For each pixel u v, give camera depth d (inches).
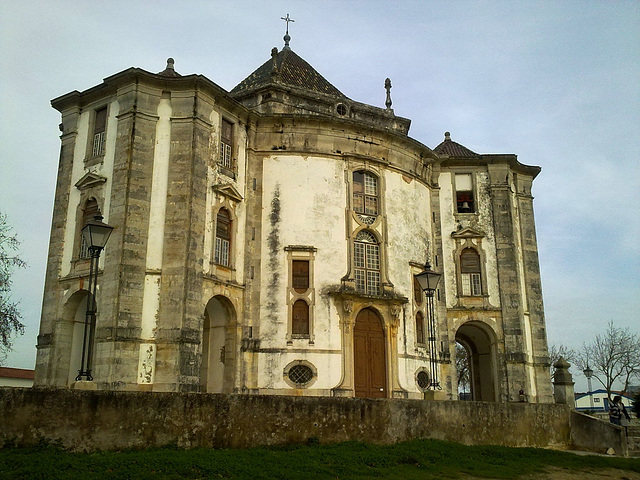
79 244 1055.0
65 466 462.3
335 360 1115.9
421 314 1282.0
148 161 1010.7
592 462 735.1
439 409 737.6
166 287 962.7
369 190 1253.7
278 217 1169.4
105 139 1056.8
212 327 1122.0
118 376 900.6
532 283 1405.0
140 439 536.1
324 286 1149.7
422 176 1376.7
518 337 1323.8
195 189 1010.7
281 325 1114.7
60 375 1020.5
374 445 647.1
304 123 1216.2
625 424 994.7
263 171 1194.0
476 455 686.5
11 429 489.4
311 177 1200.2
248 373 1083.3
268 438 601.0
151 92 1037.8
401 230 1272.1
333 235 1182.9
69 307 1044.5
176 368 924.0
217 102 1104.2
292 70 1423.5
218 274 1054.4
